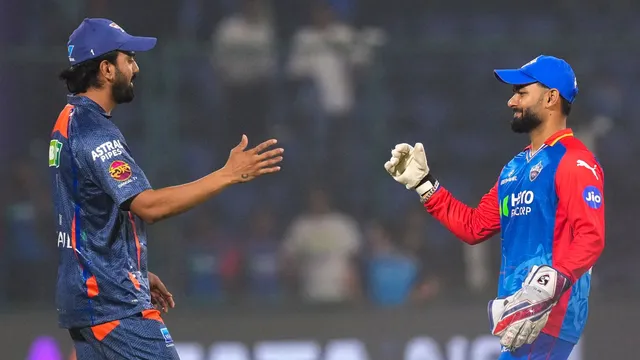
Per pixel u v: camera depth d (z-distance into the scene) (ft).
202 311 108.58
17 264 114.21
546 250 54.08
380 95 123.44
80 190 53.47
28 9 134.62
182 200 51.42
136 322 53.57
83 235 53.67
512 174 56.39
